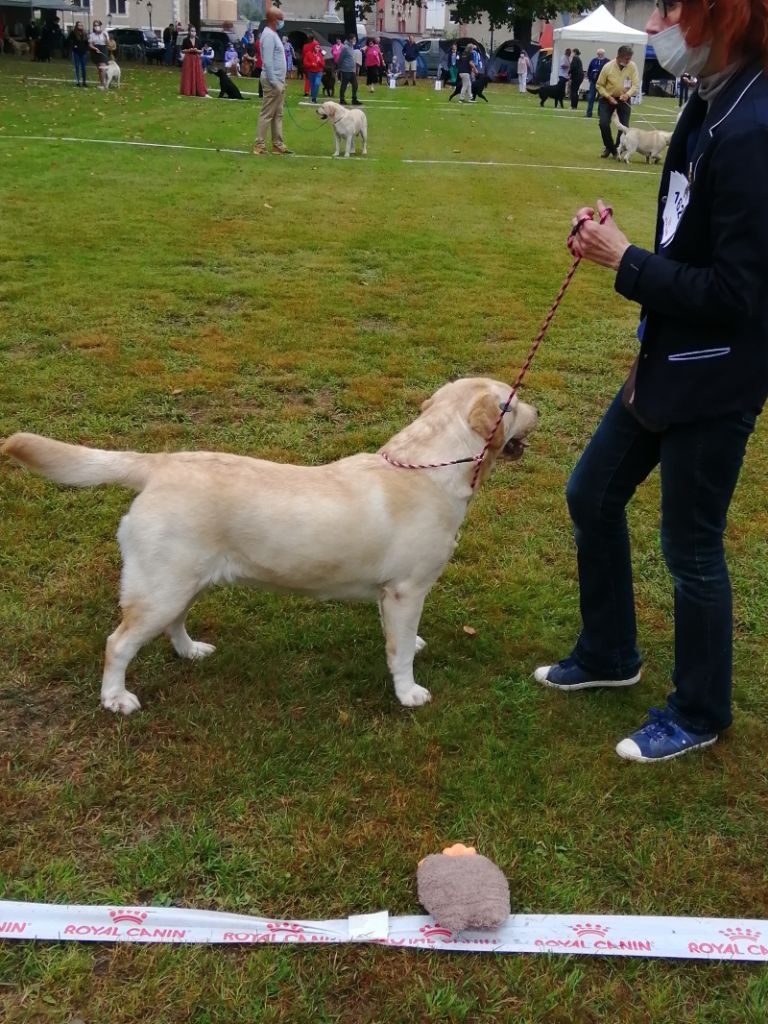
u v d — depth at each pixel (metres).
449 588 4.02
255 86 32.38
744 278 2.27
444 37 71.81
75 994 2.14
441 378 6.29
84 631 3.52
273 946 2.28
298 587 3.09
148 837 2.62
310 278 8.51
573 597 3.98
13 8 45.81
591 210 2.65
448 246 9.97
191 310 7.38
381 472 3.04
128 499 4.50
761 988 2.25
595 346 7.13
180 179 12.88
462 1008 2.15
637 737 3.06
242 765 2.89
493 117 26.70
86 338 6.55
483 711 3.26
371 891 2.48
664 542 2.86
